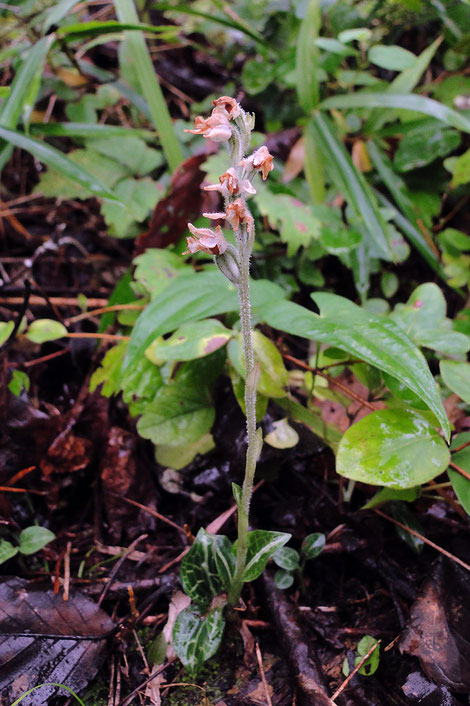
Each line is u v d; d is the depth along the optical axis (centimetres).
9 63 54
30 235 51
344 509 37
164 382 38
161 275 40
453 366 33
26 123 41
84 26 43
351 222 45
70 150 55
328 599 35
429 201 50
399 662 32
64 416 39
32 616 32
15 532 36
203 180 43
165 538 37
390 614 34
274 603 33
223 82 60
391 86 48
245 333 26
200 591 32
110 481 38
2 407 37
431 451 31
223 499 38
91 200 53
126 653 33
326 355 36
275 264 47
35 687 30
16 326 38
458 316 42
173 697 31
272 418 38
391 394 35
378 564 35
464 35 49
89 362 42
